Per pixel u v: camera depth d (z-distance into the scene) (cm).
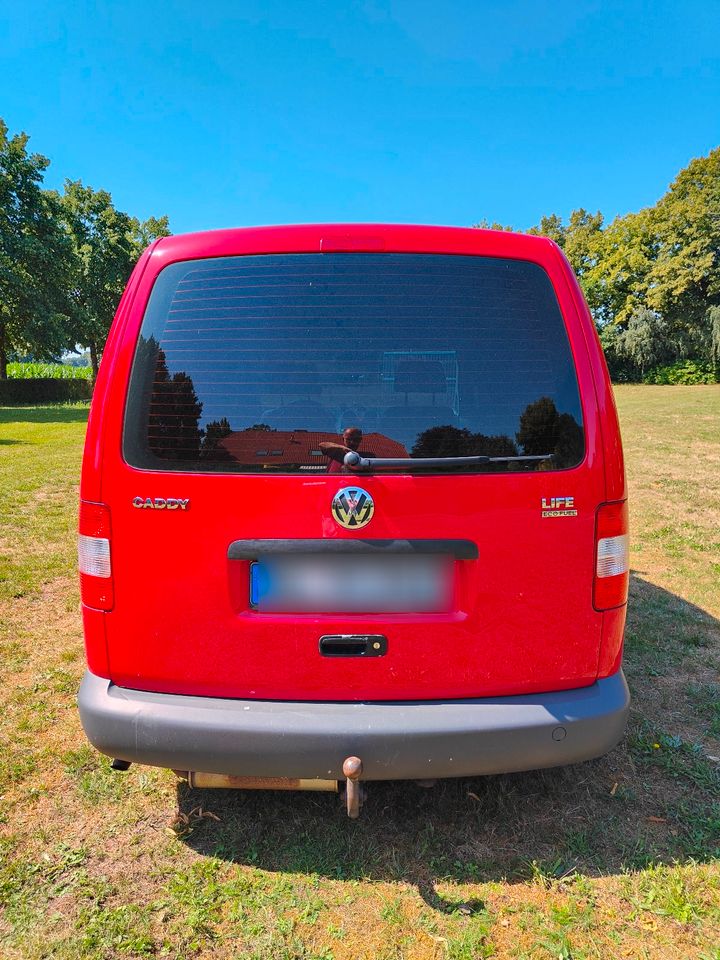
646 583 498
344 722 191
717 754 281
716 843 228
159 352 197
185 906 202
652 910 199
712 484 875
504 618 197
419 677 197
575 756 199
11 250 3133
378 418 192
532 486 194
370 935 191
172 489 193
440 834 234
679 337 4359
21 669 365
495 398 195
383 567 195
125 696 201
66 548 611
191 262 200
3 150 3155
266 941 190
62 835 233
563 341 199
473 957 184
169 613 197
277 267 197
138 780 266
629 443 1298
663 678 349
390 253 197
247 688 198
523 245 203
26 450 1389
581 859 221
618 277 4722
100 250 4256
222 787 203
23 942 188
